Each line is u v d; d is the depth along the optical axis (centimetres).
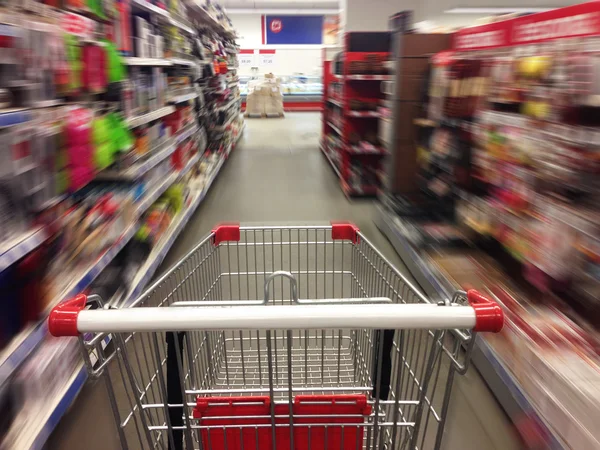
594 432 125
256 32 1827
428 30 403
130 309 82
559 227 175
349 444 118
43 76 162
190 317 79
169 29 369
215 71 610
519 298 197
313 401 112
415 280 289
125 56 251
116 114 232
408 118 366
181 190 385
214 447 118
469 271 232
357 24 788
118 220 236
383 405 118
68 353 167
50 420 146
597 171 161
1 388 137
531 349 160
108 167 245
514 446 163
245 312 80
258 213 455
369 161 514
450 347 193
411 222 324
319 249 334
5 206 144
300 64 1700
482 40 238
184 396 100
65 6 188
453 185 298
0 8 146
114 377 189
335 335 191
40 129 159
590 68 157
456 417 176
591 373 144
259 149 851
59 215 178
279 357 176
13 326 145
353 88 497
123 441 101
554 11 171
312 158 759
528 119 199
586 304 171
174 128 379
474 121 263
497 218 229
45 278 163
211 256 173
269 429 116
